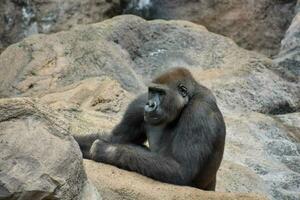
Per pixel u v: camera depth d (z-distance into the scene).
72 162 9.33
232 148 17.58
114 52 21.36
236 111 20.58
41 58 21.17
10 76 21.08
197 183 13.11
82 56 21.17
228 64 22.86
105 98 17.66
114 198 11.10
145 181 12.07
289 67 22.66
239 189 15.23
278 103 21.47
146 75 22.58
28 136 9.07
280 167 17.25
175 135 13.01
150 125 13.38
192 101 13.20
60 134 9.38
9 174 8.75
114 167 12.32
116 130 13.82
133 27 23.27
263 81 21.73
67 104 17.17
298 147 18.31
